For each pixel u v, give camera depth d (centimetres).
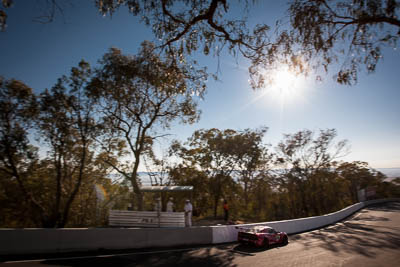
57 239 1002
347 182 4522
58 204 1678
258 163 3594
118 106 1747
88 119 1694
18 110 1511
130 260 917
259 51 829
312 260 981
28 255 927
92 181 2114
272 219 3503
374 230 1886
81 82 1647
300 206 3812
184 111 1855
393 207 3925
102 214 2045
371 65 697
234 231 1456
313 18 688
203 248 1198
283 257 1029
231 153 3256
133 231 1153
